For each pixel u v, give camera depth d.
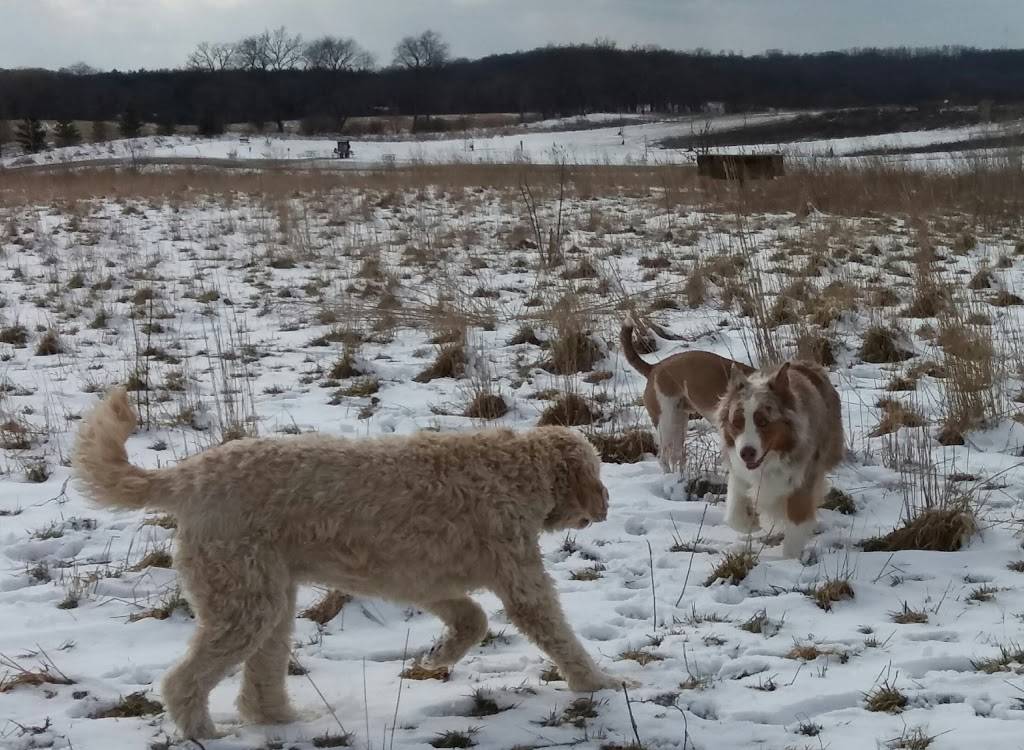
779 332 10.12
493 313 11.62
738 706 4.09
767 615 5.04
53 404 8.89
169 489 4.05
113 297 13.27
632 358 7.58
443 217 19.86
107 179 27.36
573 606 5.18
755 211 19.09
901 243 15.70
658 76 75.06
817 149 30.33
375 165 33.69
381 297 12.43
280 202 21.08
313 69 86.44
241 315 12.45
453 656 4.42
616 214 19.39
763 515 5.98
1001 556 5.66
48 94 77.12
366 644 4.85
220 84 82.44
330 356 10.48
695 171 24.39
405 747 3.84
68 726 3.98
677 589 5.41
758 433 5.62
